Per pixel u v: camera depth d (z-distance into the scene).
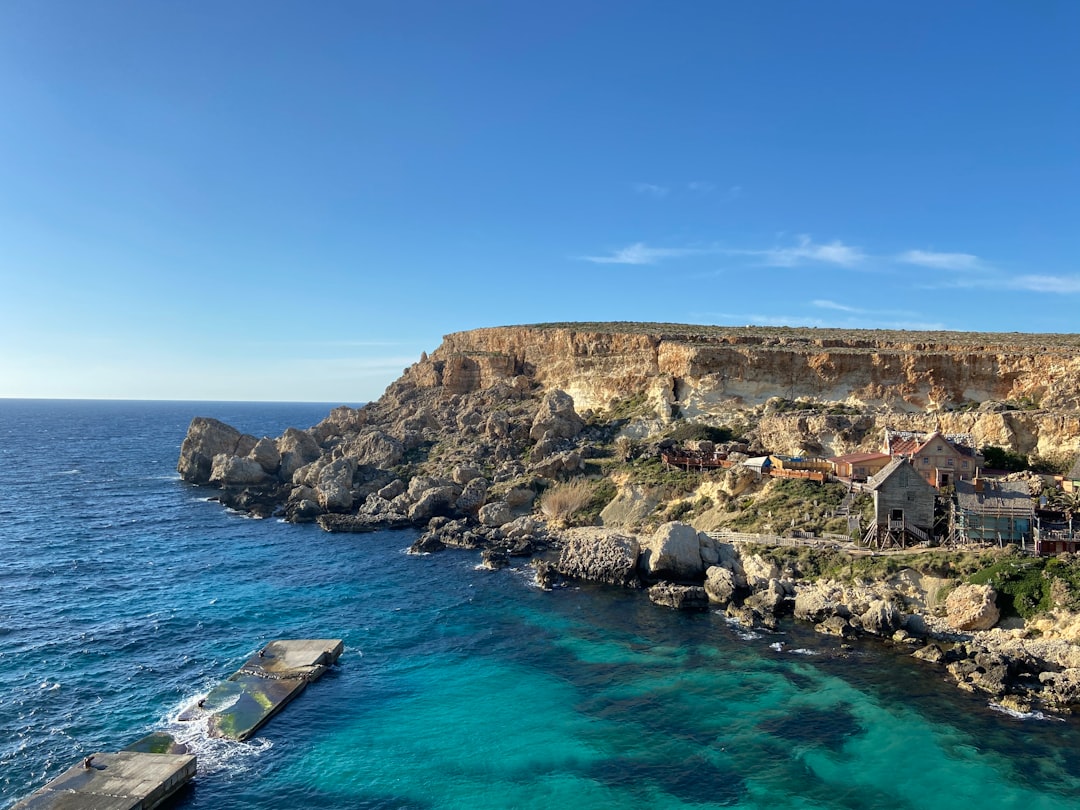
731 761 38.84
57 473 147.25
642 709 44.69
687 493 87.81
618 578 71.31
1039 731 41.59
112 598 64.31
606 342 133.00
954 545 64.44
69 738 39.78
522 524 90.69
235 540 89.50
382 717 43.53
